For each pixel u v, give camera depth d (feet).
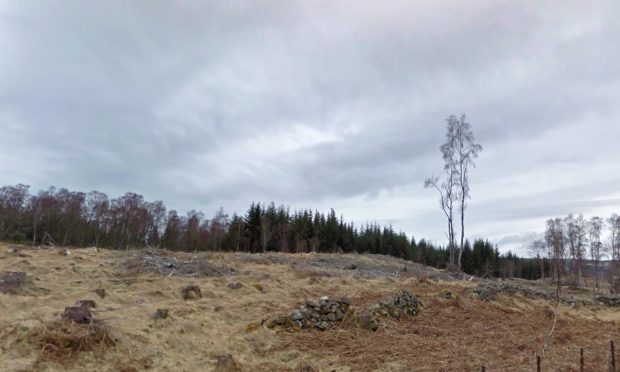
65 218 158.20
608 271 154.81
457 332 40.11
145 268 50.06
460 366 28.27
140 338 27.68
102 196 181.27
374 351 31.42
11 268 43.50
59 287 38.29
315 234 177.58
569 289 125.39
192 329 31.76
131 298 37.96
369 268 87.40
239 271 58.85
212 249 179.01
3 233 138.62
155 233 184.65
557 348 36.01
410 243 221.66
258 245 172.86
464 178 113.80
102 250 63.10
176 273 50.72
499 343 36.47
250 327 33.96
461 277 95.35
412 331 38.93
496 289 63.16
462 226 112.27
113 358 24.62
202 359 27.61
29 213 152.76
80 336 24.70
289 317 36.24
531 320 49.98
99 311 32.07
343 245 187.52
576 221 199.41
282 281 53.93
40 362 22.39
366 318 38.34
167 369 25.31
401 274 83.76
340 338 34.55
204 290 43.73
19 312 28.63
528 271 213.46
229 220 206.28
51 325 25.39
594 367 29.48
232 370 26.25
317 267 76.23
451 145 114.52
